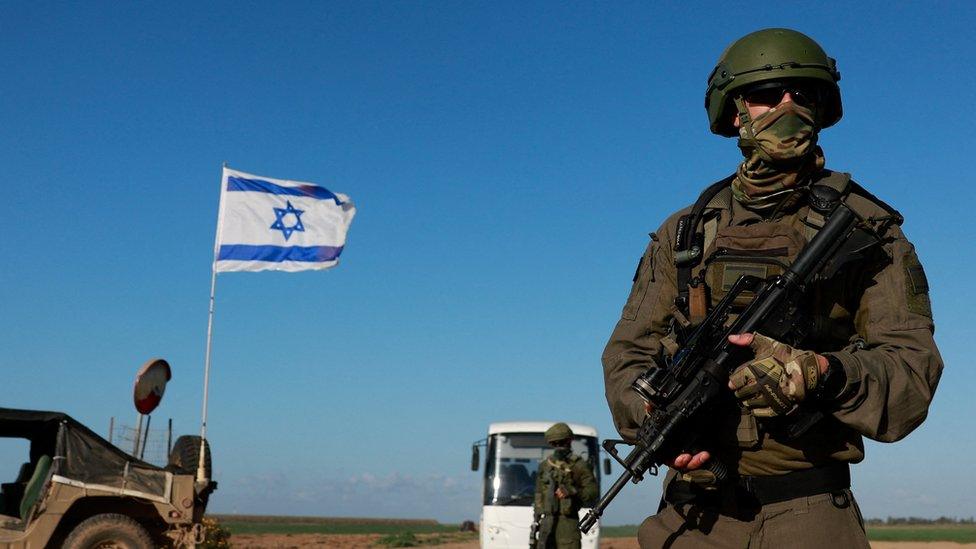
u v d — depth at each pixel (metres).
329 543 42.84
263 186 20.86
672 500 3.01
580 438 20.97
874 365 2.57
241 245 20.66
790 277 2.74
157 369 14.05
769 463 2.79
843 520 2.77
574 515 13.55
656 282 3.16
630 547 37.59
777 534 2.79
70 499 12.73
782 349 2.58
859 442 2.81
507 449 21.08
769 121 2.84
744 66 2.90
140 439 14.02
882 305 2.72
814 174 2.95
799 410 2.61
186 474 13.63
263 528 98.88
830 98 3.02
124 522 12.76
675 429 2.80
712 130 3.14
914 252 2.78
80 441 12.98
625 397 3.06
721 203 3.03
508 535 20.33
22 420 12.62
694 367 2.81
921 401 2.60
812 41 2.93
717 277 2.90
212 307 17.83
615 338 3.21
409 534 46.75
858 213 2.76
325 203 21.19
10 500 13.40
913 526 110.75
